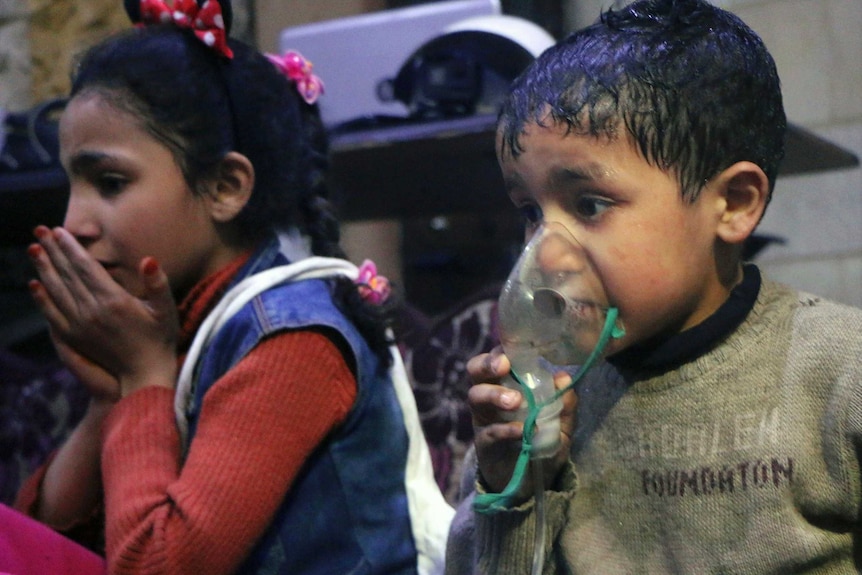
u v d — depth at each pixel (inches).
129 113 52.0
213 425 47.6
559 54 39.3
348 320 52.7
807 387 38.4
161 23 56.3
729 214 38.7
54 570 48.5
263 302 51.3
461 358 66.9
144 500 46.5
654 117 36.5
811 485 37.7
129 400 50.9
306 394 48.9
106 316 51.9
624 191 36.6
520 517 40.4
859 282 109.6
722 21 40.1
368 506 51.1
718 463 39.1
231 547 45.5
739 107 38.1
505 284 38.0
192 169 53.0
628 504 41.3
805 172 90.4
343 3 117.7
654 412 40.6
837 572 38.0
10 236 95.7
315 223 58.9
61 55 115.9
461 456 65.7
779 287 41.6
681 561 39.7
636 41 38.1
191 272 54.1
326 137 62.2
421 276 111.1
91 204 52.7
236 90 55.4
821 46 110.1
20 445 72.4
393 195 87.8
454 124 70.7
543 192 37.8
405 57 85.8
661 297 37.5
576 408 42.0
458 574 45.1
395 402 54.2
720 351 39.9
